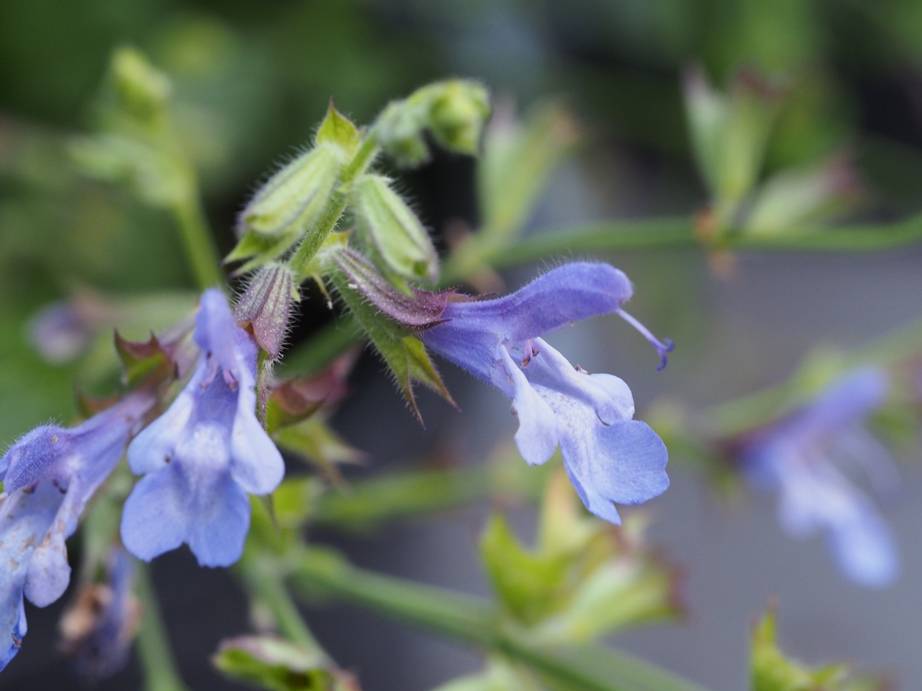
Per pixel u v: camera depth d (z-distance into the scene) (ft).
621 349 1.70
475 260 1.08
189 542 0.77
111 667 0.93
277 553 0.96
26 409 1.23
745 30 1.84
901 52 2.02
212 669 1.25
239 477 0.78
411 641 1.30
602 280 0.82
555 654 0.98
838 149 1.86
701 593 1.46
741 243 1.06
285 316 0.82
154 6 1.54
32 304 1.35
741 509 1.55
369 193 0.83
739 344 1.78
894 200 1.90
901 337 1.25
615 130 1.89
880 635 1.44
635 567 0.98
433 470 1.21
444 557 1.38
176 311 1.15
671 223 1.07
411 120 0.84
